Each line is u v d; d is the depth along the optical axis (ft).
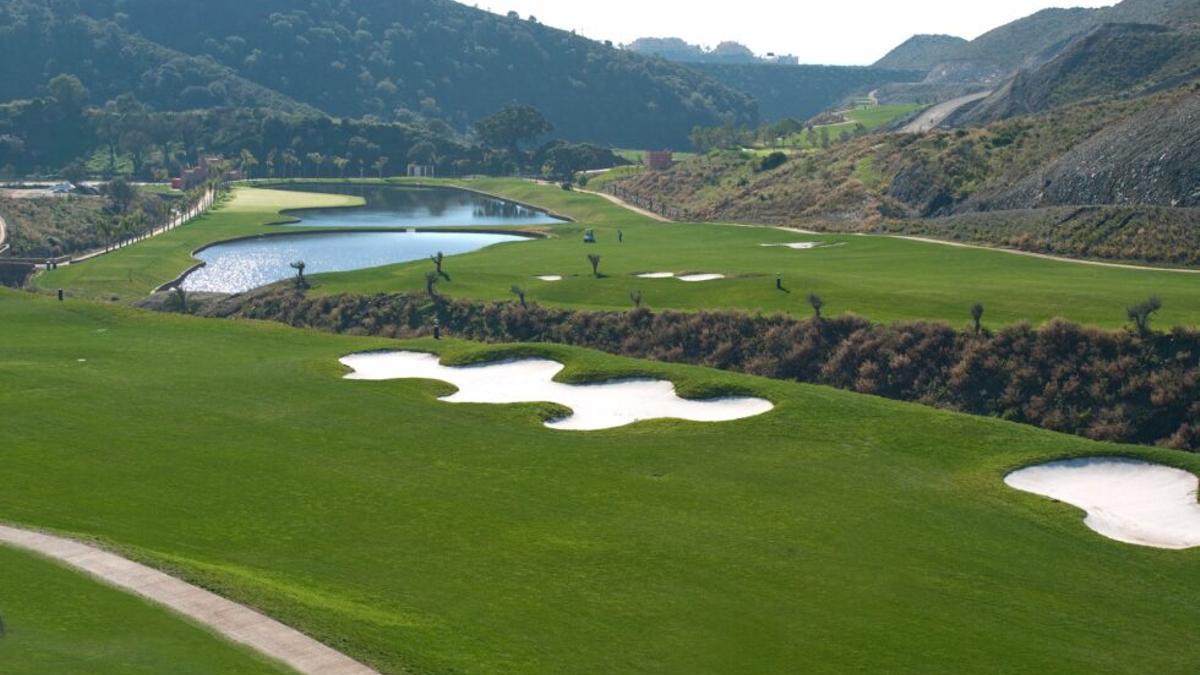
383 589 85.51
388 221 486.38
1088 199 305.73
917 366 178.60
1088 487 116.06
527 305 227.40
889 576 92.94
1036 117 401.49
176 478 110.01
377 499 106.11
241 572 85.92
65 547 86.94
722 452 122.83
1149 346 165.89
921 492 111.86
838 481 114.32
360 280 265.95
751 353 197.47
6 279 321.52
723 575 91.35
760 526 102.27
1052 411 162.71
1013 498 110.93
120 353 167.53
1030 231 279.49
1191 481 115.24
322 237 422.82
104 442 120.67
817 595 88.69
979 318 181.16
